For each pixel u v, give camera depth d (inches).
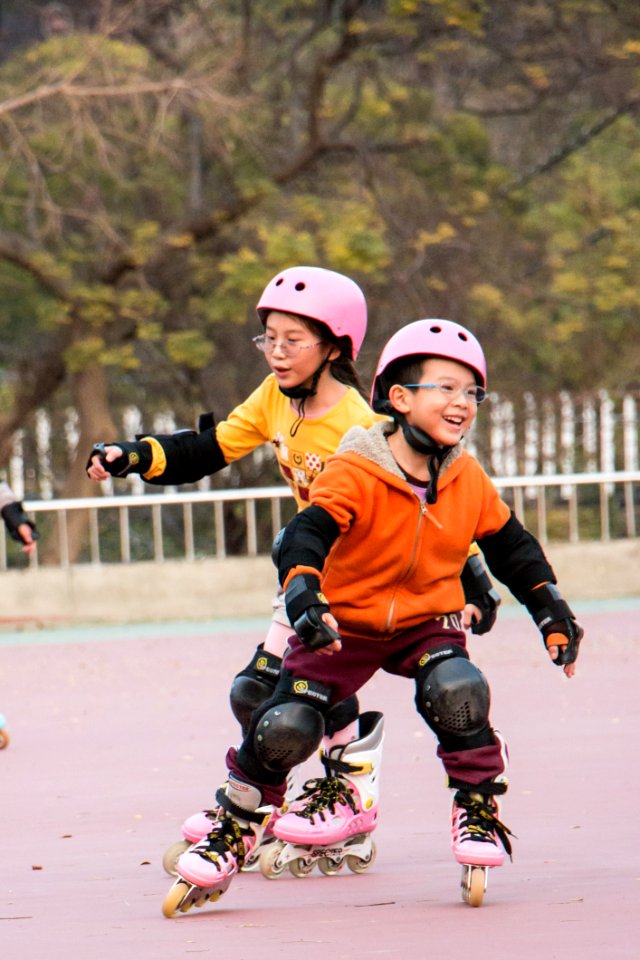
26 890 475.2
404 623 442.6
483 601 482.0
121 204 2421.3
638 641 1186.6
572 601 1499.8
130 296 2036.2
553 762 700.0
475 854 421.7
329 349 495.8
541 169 2495.1
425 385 430.6
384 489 433.4
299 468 510.6
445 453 441.1
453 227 2329.0
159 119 1959.9
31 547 788.0
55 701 954.7
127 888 472.7
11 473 2320.4
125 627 1366.9
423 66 2432.3
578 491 2121.1
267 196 2126.0
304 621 416.5
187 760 741.3
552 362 2383.1
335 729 486.3
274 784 439.5
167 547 2301.9
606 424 2106.3
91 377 2143.2
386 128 2443.4
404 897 445.1
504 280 2319.1
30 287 2342.5
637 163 2488.9
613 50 2208.4
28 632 1342.3
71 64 1975.9
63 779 698.8
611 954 361.4
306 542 425.7
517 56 2289.6
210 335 2351.1
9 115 1964.8
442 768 700.0
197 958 373.1
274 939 391.9
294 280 490.0
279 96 2305.6
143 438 510.9
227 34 2253.9
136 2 2085.4
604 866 479.8
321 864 486.6
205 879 426.0
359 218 2032.5
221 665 1109.7
